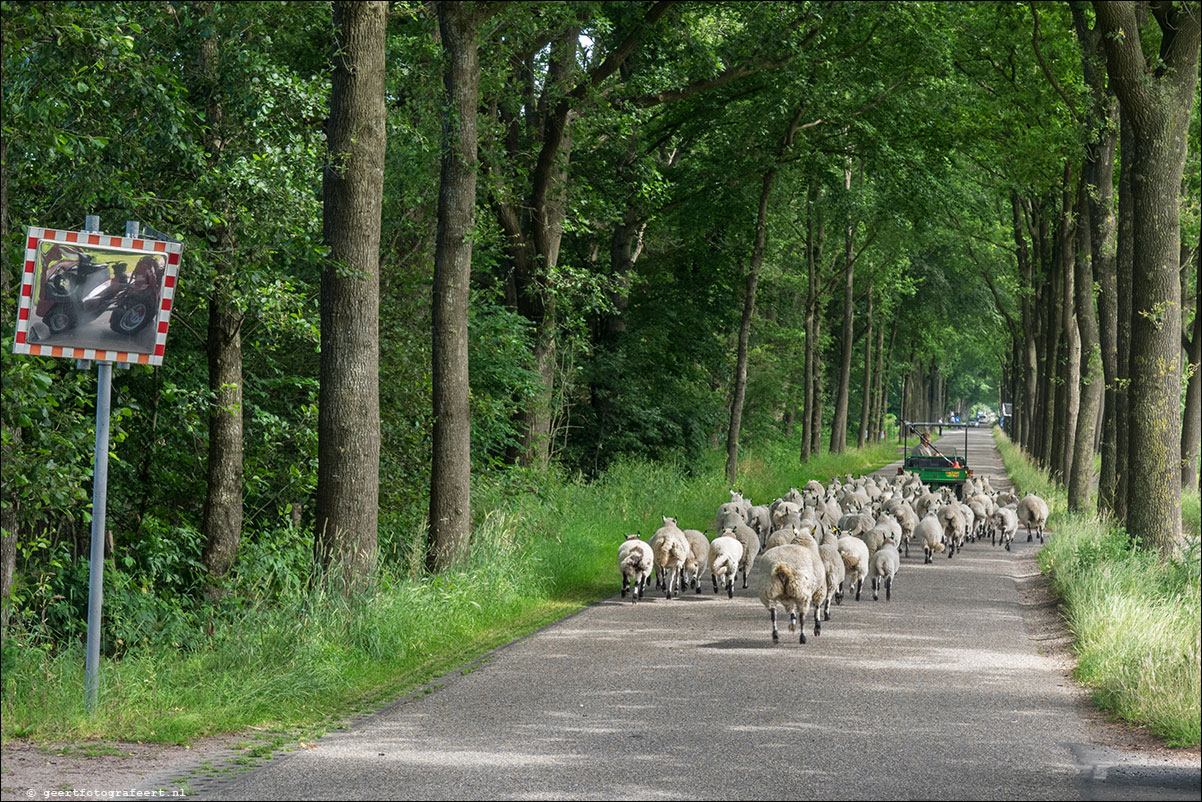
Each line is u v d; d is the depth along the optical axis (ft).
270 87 46.03
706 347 138.92
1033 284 158.61
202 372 54.60
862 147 112.57
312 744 30.19
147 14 43.68
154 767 27.48
